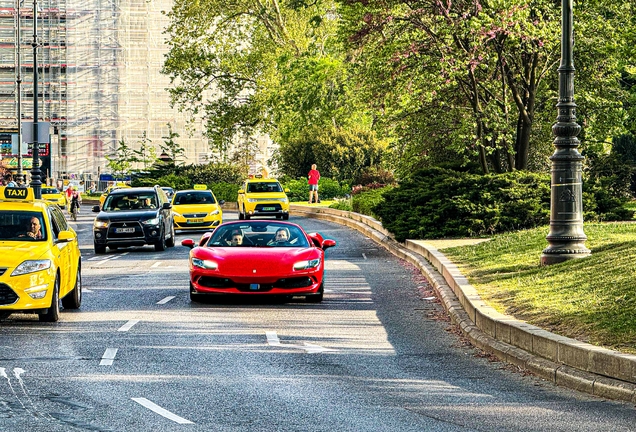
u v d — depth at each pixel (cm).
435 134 6050
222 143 13038
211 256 3200
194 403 1722
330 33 12525
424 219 5128
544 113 6097
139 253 5478
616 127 5856
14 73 15500
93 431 1509
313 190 10550
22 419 1588
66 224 3128
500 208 5066
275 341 2448
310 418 1606
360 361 2177
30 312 2725
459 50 5409
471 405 1712
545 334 2092
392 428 1535
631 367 1752
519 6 5216
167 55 12712
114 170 14650
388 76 5638
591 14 5616
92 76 15200
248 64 12656
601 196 5075
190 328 2661
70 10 15150
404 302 3231
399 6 5559
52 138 15150
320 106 11756
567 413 1636
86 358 2188
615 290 2419
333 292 3509
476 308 2583
